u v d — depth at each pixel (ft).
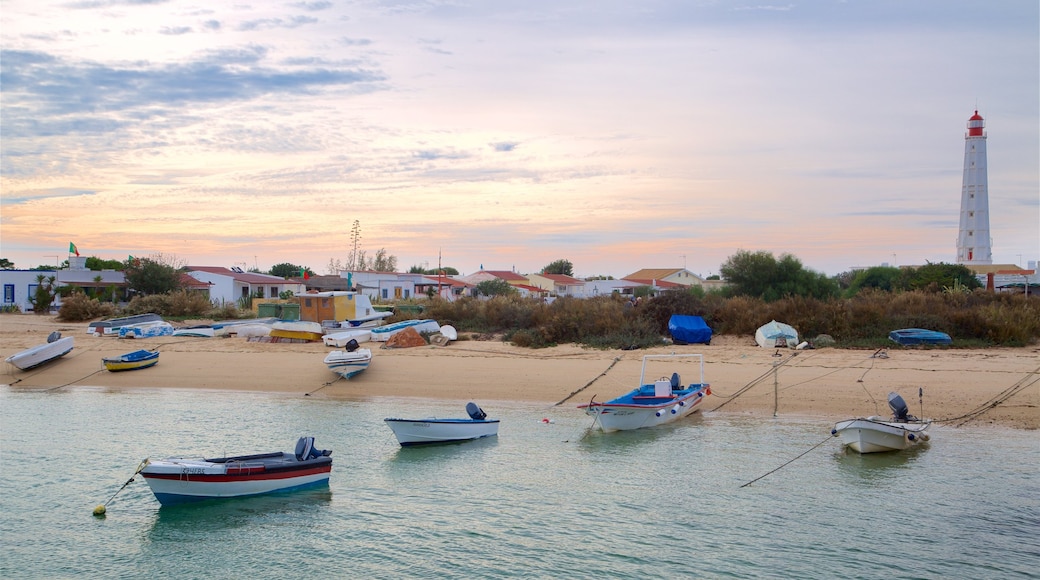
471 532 56.85
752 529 56.03
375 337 131.64
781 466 70.23
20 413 95.50
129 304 189.67
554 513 60.08
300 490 65.87
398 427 77.82
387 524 58.80
